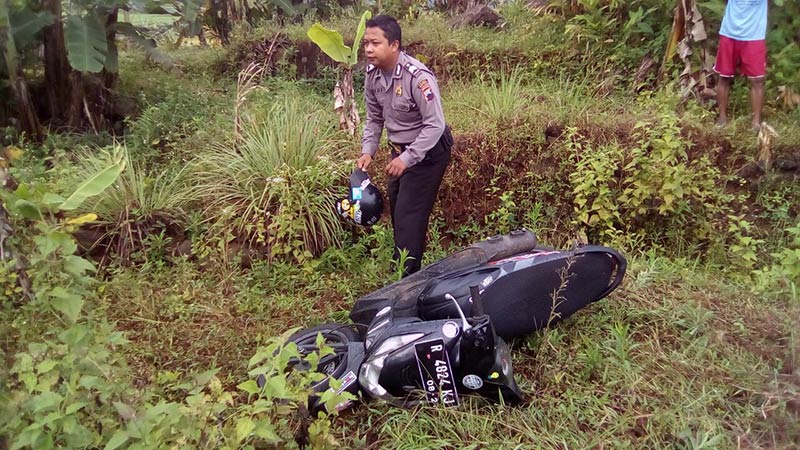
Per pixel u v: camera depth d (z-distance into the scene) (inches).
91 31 246.5
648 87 262.2
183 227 198.7
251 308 169.3
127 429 85.6
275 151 204.8
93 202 192.5
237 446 90.0
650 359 135.6
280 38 340.2
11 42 240.2
